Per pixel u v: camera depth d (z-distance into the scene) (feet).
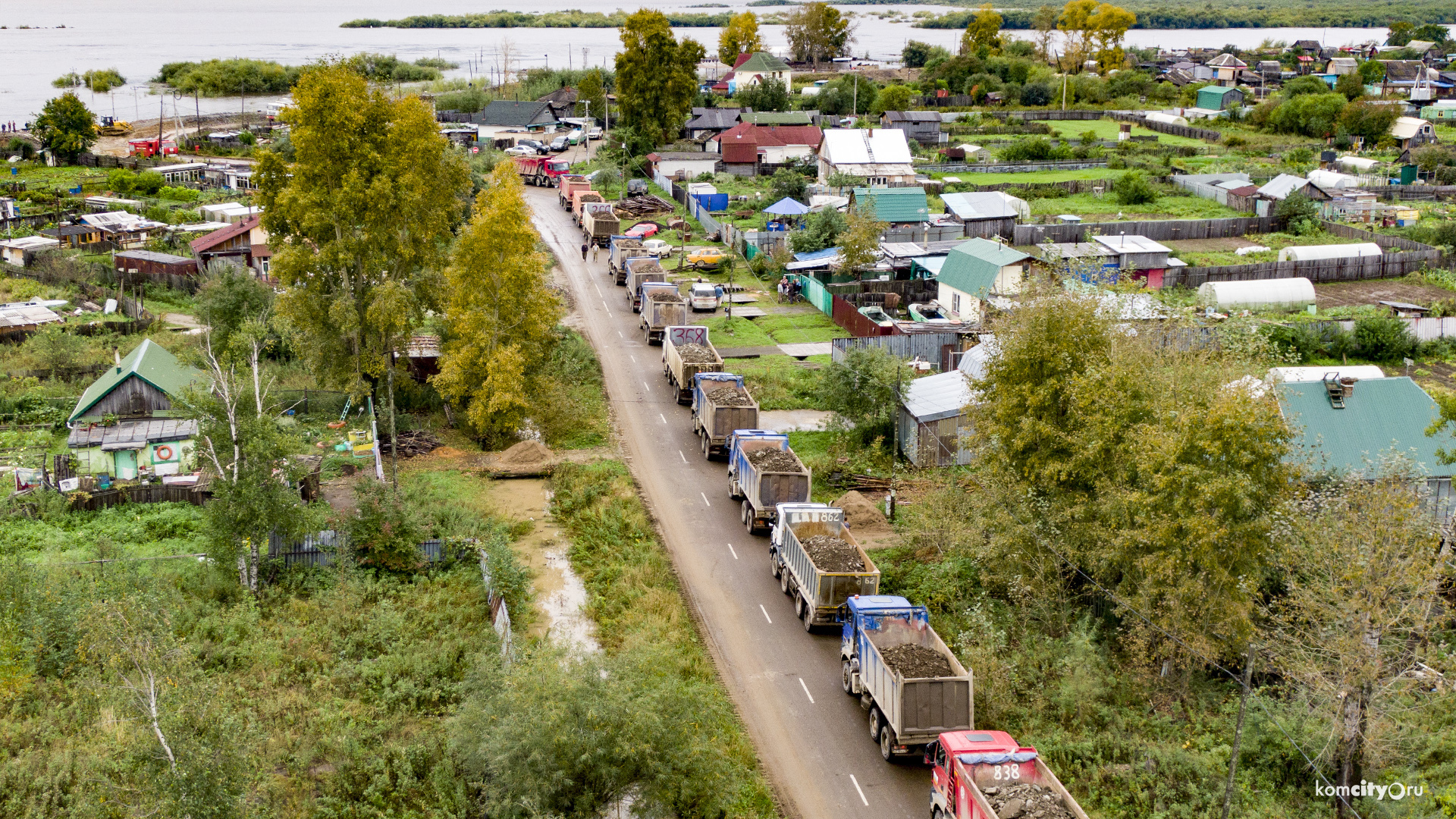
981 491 128.16
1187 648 101.71
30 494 151.74
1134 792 92.32
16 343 224.53
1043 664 110.73
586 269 296.30
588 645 118.32
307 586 129.70
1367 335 222.48
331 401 190.08
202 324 214.90
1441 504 139.33
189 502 153.58
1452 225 312.09
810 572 121.29
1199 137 509.76
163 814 78.54
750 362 218.79
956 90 627.05
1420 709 100.63
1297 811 90.22
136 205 367.66
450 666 112.98
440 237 195.00
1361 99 501.15
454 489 161.38
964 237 315.37
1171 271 267.39
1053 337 124.67
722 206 356.79
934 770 90.48
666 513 155.53
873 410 175.42
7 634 108.47
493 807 84.17
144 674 87.04
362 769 94.02
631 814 84.99
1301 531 102.27
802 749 101.81
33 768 92.79
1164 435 104.99
